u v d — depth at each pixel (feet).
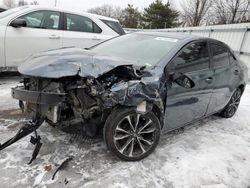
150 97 8.89
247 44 30.83
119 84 8.56
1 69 16.88
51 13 18.52
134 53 11.06
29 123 8.71
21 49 17.16
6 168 8.28
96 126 9.02
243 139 12.64
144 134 9.65
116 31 22.20
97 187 7.85
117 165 9.06
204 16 107.76
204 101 12.05
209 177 9.07
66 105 8.40
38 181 7.86
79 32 19.83
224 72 13.10
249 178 9.37
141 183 8.29
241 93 16.11
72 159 9.10
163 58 10.07
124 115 8.84
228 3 96.73
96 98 8.45
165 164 9.50
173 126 10.82
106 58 9.20
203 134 12.66
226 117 15.55
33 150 9.38
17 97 8.45
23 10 17.44
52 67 8.16
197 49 11.56
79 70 8.14
